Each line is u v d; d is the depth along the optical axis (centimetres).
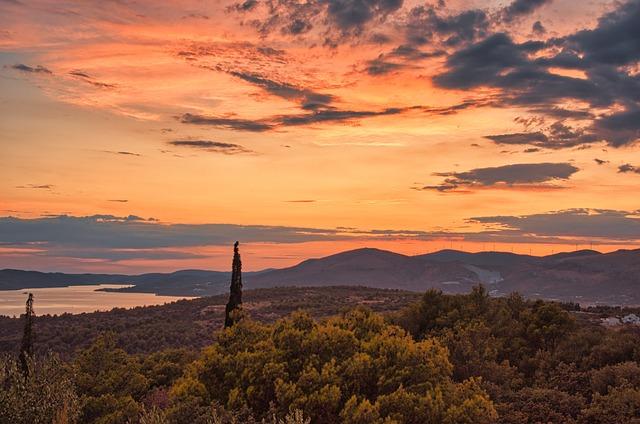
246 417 1441
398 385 1566
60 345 6712
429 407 1449
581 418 1883
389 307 8225
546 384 2417
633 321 5069
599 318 5434
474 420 1455
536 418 1922
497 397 2181
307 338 1784
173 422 1328
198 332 7581
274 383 1577
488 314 3744
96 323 8275
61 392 1305
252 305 9456
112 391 2556
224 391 1670
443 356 1666
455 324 3491
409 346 1661
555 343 3303
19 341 6656
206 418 1324
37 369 1316
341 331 1781
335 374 1586
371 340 1767
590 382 2303
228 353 1847
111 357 2820
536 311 3694
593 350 2794
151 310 9925
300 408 1468
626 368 2231
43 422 1250
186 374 1769
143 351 6406
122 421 2002
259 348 1795
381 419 1355
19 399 1233
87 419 2061
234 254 3139
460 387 1600
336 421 1498
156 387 2855
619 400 1889
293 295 10738
